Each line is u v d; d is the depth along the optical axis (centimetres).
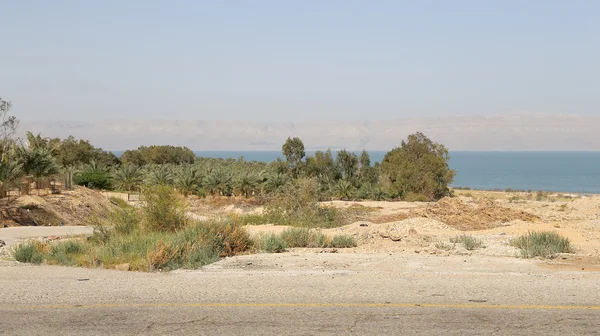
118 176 6256
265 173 5831
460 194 8806
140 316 830
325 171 8250
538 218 3112
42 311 864
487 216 3061
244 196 5581
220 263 1369
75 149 8606
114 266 1305
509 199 7194
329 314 836
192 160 12194
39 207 3353
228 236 1647
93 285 1064
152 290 1014
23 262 1467
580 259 1434
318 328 760
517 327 763
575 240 2003
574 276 1150
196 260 1379
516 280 1101
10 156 3728
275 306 888
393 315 827
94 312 855
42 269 1284
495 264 1333
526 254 1487
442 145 7788
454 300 926
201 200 5397
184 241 1502
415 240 1923
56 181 4672
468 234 2298
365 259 1425
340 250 1714
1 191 3491
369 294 973
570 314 831
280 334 734
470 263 1348
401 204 5538
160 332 746
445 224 2773
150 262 1288
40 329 763
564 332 739
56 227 2780
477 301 918
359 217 3631
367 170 8350
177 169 7056
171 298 950
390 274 1176
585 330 748
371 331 745
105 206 4119
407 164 7356
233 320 803
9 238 2225
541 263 1356
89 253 1491
